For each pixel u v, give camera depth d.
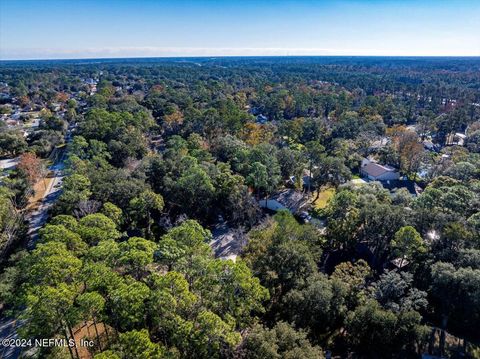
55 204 50.78
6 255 45.19
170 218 55.81
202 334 25.17
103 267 29.69
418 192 72.25
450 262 38.78
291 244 38.75
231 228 56.22
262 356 24.83
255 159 66.69
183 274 32.47
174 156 68.00
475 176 63.75
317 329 35.75
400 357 33.22
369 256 48.31
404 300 34.25
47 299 24.77
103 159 69.94
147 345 22.83
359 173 84.50
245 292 29.84
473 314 35.03
